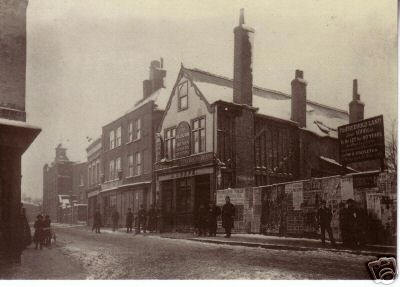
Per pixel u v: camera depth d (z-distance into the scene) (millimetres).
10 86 12117
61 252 15062
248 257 12719
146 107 31094
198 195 25062
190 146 25828
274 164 26750
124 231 28531
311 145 28562
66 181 48844
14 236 11492
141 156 31438
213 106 24297
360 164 27000
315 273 10086
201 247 15891
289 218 18609
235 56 25875
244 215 21500
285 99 31078
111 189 35500
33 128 11797
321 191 17000
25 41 12469
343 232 14531
